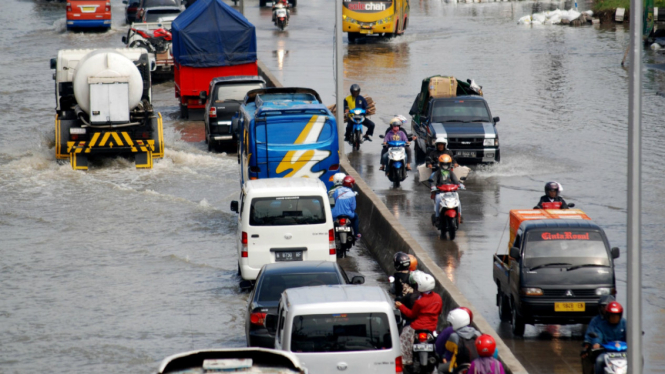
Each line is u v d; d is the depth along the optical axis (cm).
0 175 8862
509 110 11275
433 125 8500
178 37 11650
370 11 18112
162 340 4791
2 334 4872
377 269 6125
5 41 19500
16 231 7056
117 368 4388
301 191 5619
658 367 4012
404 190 7762
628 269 3234
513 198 7300
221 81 10031
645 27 16875
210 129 9775
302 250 5581
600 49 16700
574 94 12319
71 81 9688
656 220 6519
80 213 7588
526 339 4488
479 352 3189
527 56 16012
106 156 9581
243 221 5575
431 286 4006
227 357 2534
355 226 6431
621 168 8262
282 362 2519
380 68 14888
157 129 9206
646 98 11700
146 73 9356
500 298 4819
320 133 7100
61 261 6294
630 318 3225
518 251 4466
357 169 8600
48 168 9169
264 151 7050
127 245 6700
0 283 5806
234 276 5984
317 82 13400
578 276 4384
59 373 4322
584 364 3594
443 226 6212
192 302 5441
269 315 4275
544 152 9012
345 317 3550
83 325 5028
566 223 4634
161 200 7988
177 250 6569
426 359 3953
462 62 15438
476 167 8438
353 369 3503
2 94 13712
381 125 10575
